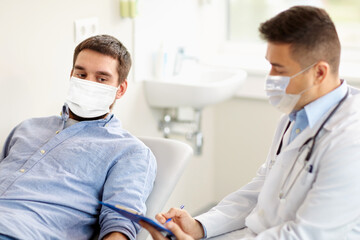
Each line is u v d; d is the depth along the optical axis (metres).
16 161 1.78
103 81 1.85
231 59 3.43
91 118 1.88
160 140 2.03
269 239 1.36
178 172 1.93
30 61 2.08
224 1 3.47
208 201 3.61
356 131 1.32
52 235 1.61
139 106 2.83
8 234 1.49
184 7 3.12
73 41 2.29
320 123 1.40
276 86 1.42
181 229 1.55
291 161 1.44
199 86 2.67
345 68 3.13
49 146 1.79
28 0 2.03
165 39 2.98
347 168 1.29
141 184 1.73
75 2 2.27
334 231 1.31
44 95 2.18
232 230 1.62
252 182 1.68
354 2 3.17
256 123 3.35
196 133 3.02
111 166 1.77
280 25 1.37
